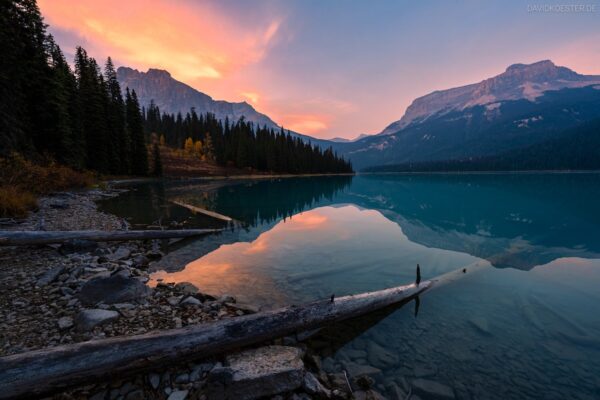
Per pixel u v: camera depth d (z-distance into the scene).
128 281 5.97
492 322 5.45
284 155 100.81
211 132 110.50
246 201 26.06
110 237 10.29
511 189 39.81
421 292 6.73
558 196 30.05
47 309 5.20
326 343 4.77
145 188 35.28
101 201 21.56
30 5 29.77
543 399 3.68
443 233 13.48
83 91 42.06
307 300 6.33
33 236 8.67
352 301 5.36
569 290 6.89
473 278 7.67
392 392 3.76
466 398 3.68
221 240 11.95
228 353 4.04
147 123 110.81
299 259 9.36
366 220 17.00
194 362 3.88
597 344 4.74
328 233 13.38
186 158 86.25
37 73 30.28
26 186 17.69
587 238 12.57
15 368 2.95
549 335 5.02
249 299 6.32
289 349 4.20
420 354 4.53
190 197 27.12
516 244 11.48
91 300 5.49
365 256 9.74
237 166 91.50
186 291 6.52
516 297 6.50
